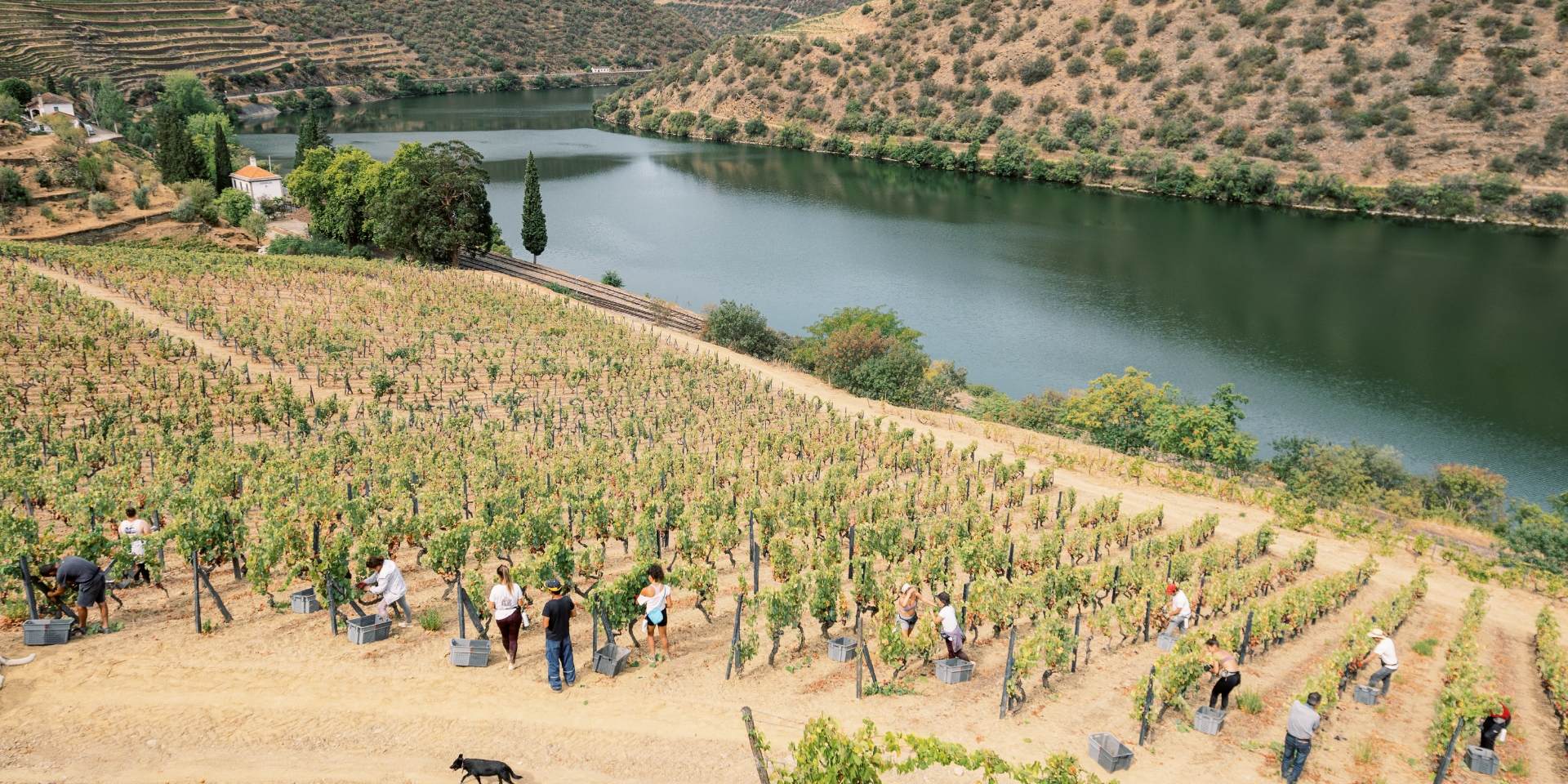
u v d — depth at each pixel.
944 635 20.64
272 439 40.88
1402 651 25.80
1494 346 83.19
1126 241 124.31
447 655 19.67
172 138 118.19
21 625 19.44
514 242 119.69
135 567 22.36
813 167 186.00
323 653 19.44
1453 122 140.50
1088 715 19.19
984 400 63.12
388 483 32.69
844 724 17.94
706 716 17.92
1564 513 49.44
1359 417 68.62
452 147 93.62
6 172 90.25
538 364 58.66
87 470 32.03
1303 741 16.30
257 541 24.64
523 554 25.06
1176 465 51.19
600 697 18.33
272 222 119.19
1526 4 145.12
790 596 20.75
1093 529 33.78
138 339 52.84
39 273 65.50
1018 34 198.75
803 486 36.12
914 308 95.62
